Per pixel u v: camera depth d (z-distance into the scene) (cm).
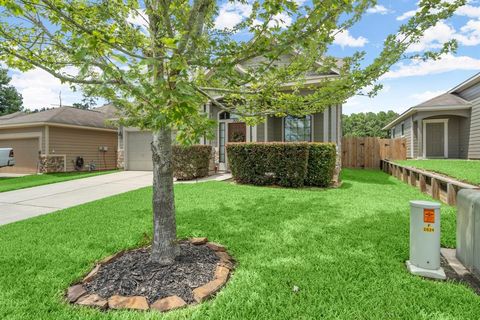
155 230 308
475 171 795
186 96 176
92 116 1870
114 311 230
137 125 300
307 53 300
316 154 830
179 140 222
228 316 220
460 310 222
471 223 285
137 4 277
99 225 465
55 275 294
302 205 586
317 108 367
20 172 1581
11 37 251
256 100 341
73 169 1620
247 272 291
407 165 1029
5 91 3506
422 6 268
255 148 858
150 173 1336
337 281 269
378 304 231
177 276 279
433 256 282
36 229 448
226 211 540
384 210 541
